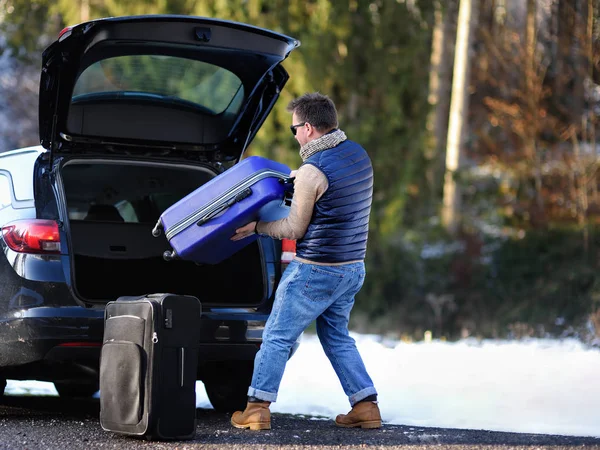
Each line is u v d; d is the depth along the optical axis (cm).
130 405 554
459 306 1836
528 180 2302
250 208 586
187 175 762
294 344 664
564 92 2316
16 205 647
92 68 670
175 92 720
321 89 1639
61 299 613
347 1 1677
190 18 646
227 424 636
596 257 1823
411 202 2086
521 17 2516
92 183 790
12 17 1788
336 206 597
